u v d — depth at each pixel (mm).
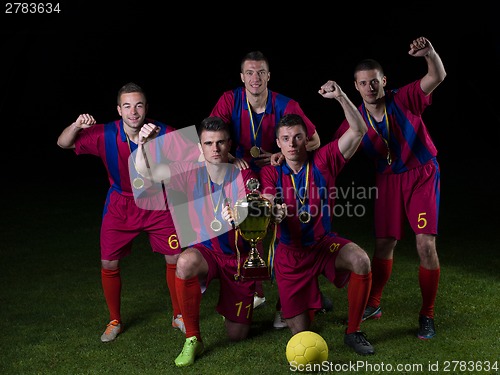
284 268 4199
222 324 4625
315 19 14734
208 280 4172
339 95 3980
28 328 4586
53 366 4000
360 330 4445
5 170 10281
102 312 4867
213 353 4148
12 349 4246
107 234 4484
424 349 4109
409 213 4496
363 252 4070
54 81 13953
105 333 4422
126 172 4422
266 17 14953
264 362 4000
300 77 13812
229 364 3984
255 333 4461
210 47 14719
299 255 4195
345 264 4090
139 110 4270
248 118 4766
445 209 7652
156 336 4438
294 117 4082
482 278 5332
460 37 13383
